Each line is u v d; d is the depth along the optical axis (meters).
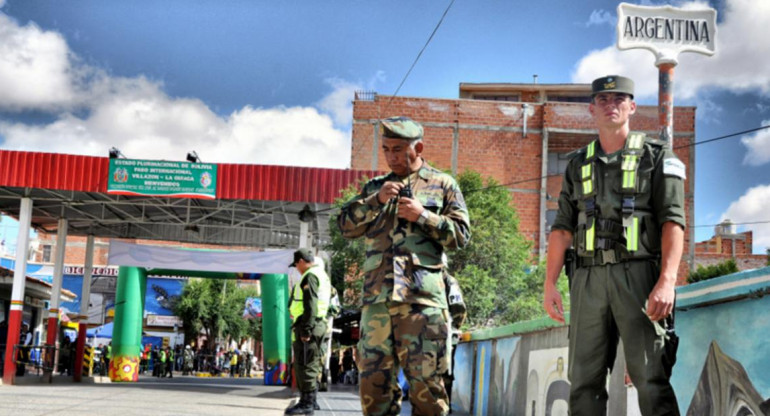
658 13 10.82
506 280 21.28
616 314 3.43
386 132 4.25
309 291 8.66
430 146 39.97
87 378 22.47
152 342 50.03
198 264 19.12
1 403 8.66
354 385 24.98
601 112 3.64
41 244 61.91
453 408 11.41
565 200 3.79
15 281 18.64
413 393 4.05
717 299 3.54
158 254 19.25
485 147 40.12
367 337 4.14
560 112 40.16
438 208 4.24
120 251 19.17
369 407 4.12
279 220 23.09
